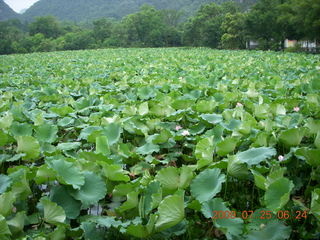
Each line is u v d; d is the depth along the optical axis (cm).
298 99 588
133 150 397
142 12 8431
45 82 1023
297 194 324
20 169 282
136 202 256
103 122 445
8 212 237
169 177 274
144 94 661
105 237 255
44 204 238
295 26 3750
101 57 2552
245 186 331
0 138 357
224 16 6412
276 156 361
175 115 480
